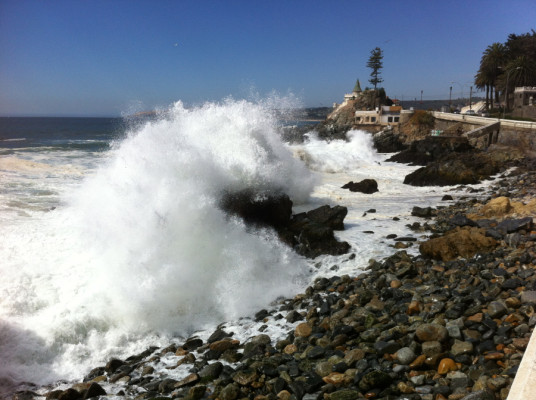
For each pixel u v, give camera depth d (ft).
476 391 13.48
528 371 11.09
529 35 205.16
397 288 25.39
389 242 35.55
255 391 16.80
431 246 30.53
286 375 17.21
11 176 61.93
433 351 16.88
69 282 25.76
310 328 21.49
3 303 23.02
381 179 79.41
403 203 54.85
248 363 18.74
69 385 18.85
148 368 19.24
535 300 19.97
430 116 181.88
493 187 67.00
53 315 22.70
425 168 74.28
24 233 33.47
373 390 15.40
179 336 23.15
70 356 20.83
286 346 20.06
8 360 19.74
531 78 185.78
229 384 16.74
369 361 17.22
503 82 191.52
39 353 20.58
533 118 160.25
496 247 30.19
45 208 43.98
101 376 19.12
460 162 73.51
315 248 33.65
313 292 26.99
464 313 20.20
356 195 61.31
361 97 246.06
